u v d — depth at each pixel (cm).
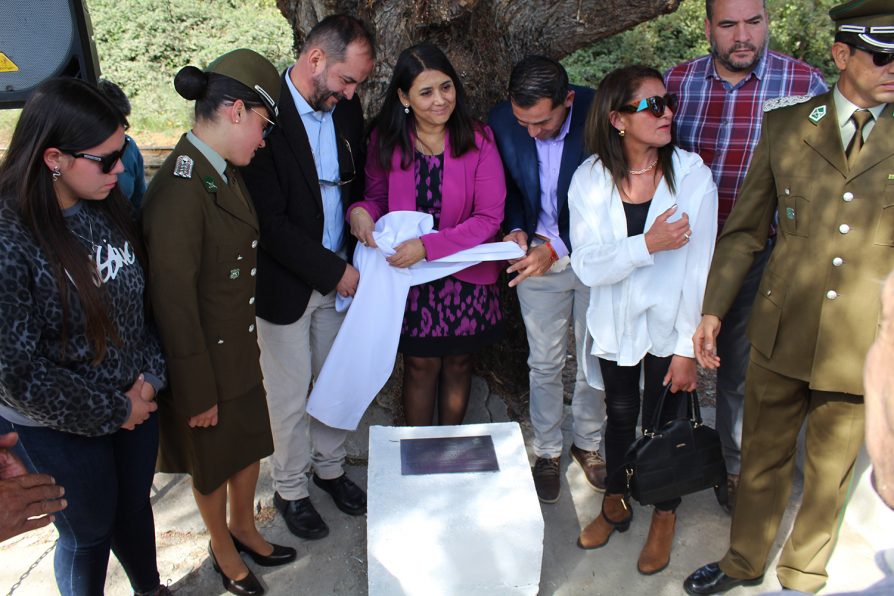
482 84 351
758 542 273
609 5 350
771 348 247
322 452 323
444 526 249
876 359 115
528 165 305
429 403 332
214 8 1171
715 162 312
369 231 294
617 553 305
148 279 233
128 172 311
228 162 244
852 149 226
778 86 300
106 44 1102
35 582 289
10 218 189
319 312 309
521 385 387
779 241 247
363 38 267
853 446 247
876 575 273
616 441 295
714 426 383
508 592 258
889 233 222
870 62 211
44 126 190
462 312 309
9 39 267
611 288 275
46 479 191
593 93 310
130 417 219
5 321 185
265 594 288
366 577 295
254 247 252
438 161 299
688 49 1108
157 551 306
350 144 295
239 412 257
